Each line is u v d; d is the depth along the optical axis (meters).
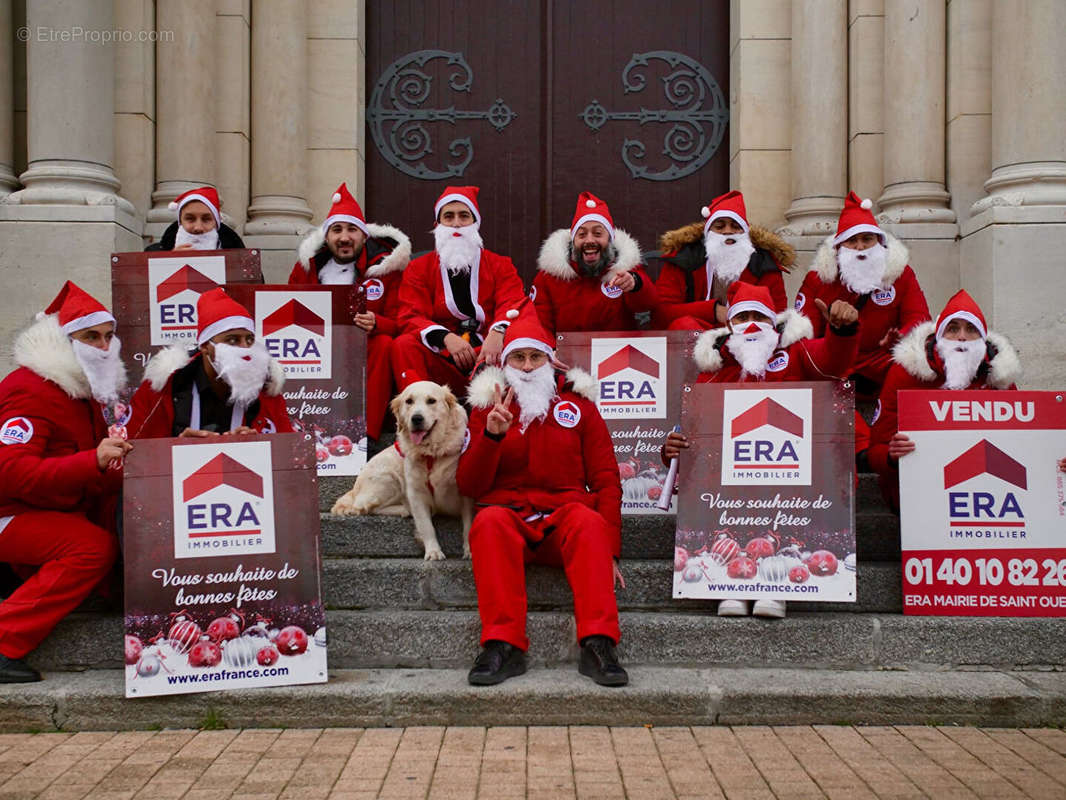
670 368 5.33
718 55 8.38
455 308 6.12
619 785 3.48
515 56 8.38
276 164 7.70
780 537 4.57
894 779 3.53
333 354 5.51
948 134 7.35
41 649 4.42
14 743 3.94
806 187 7.68
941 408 4.71
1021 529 4.63
